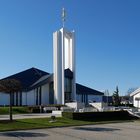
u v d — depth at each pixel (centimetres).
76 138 2377
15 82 3528
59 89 7425
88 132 2784
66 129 3064
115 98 10288
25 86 7825
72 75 7769
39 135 2559
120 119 4475
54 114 4666
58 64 7462
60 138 2375
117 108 5578
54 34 7506
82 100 8869
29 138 2377
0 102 7362
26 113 5831
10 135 2567
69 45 7894
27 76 8394
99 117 4319
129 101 10488
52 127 3228
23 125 3228
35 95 7862
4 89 3475
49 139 2317
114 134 2647
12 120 3544
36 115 4862
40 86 7912
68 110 4947
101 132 2791
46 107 6288
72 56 7812
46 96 8006
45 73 8906
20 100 7625
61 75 7438
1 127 3064
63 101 7325
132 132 2819
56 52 7462
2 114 5494
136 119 4584
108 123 3866
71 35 7838
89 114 4200
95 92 9188
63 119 3941
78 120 4012
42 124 3378
